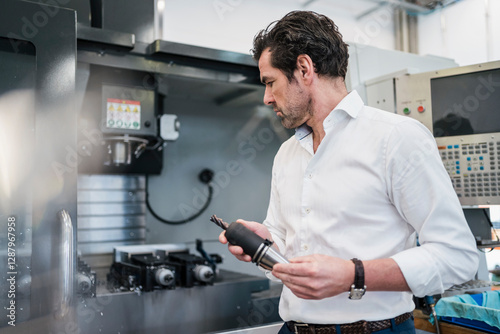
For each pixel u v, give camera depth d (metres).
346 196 1.04
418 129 1.00
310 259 0.90
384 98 2.07
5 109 1.38
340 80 1.12
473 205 1.77
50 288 1.37
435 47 2.94
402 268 0.90
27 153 1.40
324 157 1.10
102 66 2.01
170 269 1.92
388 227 1.02
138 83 2.18
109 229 2.52
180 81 2.35
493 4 2.60
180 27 2.58
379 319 1.02
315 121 1.12
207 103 2.94
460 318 1.53
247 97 2.82
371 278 0.90
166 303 1.90
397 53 2.38
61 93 1.44
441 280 0.92
